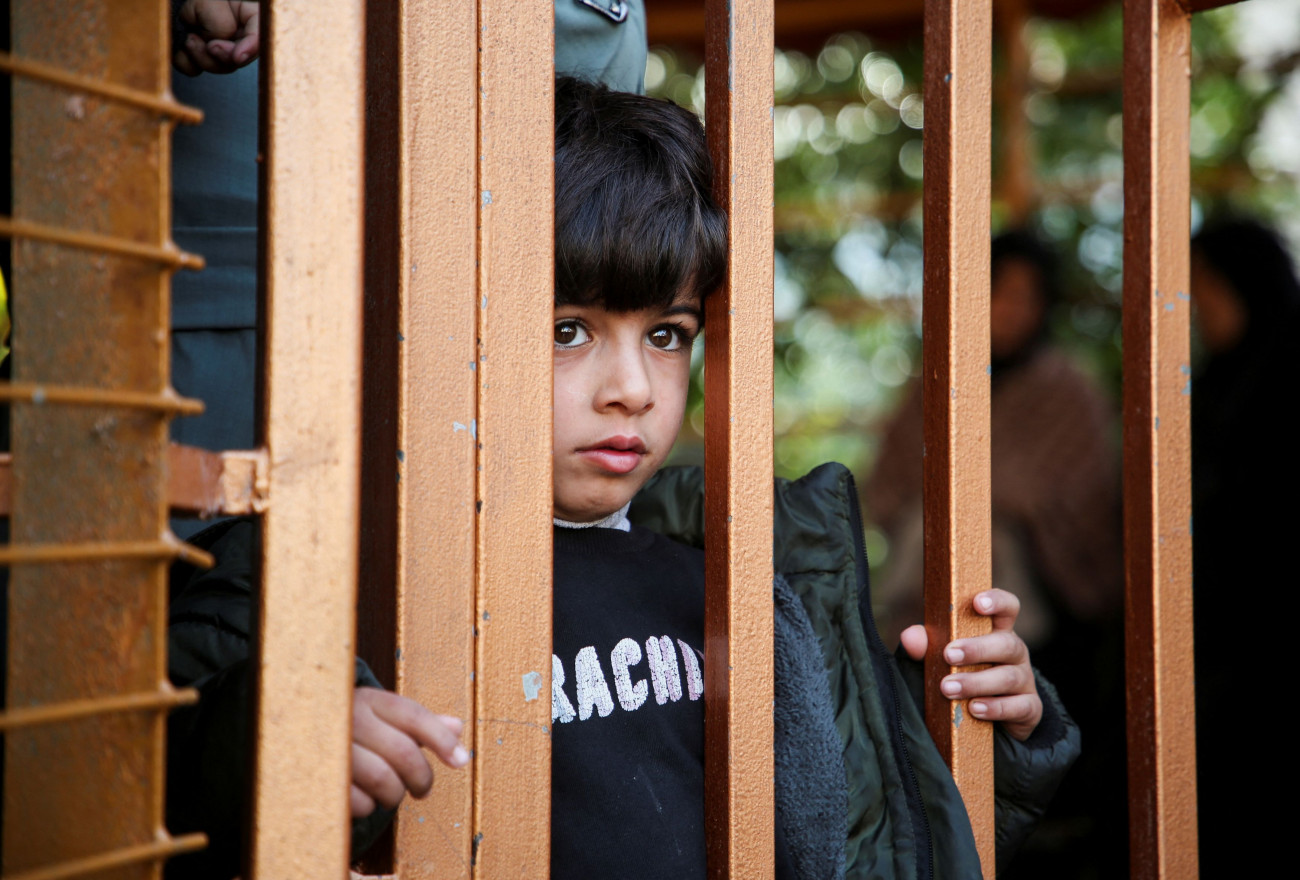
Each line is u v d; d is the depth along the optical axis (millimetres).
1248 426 2174
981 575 1138
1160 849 1175
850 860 1139
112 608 605
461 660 818
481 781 819
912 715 1174
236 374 1205
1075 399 3074
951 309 1104
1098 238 5520
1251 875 2068
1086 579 2947
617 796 1062
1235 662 2123
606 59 1412
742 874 966
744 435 980
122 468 611
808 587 1257
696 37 4793
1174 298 1210
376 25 840
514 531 844
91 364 616
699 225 1103
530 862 839
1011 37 4879
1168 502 1201
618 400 1093
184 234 1200
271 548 686
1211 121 5449
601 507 1143
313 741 688
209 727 761
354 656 707
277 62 701
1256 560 2117
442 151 823
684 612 1222
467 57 836
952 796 1126
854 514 1301
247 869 678
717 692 988
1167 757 1187
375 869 816
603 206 1066
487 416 835
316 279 706
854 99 5727
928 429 1134
